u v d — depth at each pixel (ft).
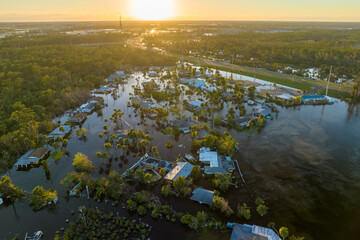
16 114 527.81
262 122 540.11
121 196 336.49
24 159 412.77
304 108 649.20
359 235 274.77
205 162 401.70
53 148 460.14
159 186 355.77
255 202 317.83
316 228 284.00
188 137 492.13
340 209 310.04
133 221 293.43
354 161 407.44
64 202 329.93
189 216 288.30
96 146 464.24
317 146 454.81
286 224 289.53
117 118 578.66
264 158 418.31
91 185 347.77
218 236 275.59
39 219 304.09
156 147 448.24
